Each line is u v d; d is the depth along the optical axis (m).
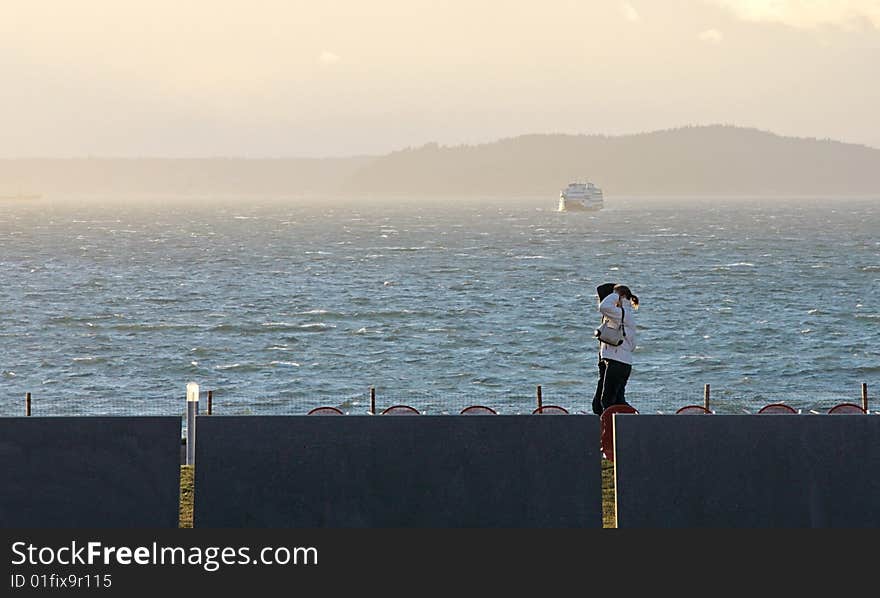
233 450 52.53
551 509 52.53
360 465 52.66
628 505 52.25
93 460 52.25
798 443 52.56
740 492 52.38
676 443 52.53
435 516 52.53
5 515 51.91
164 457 52.38
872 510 52.31
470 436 52.88
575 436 52.81
